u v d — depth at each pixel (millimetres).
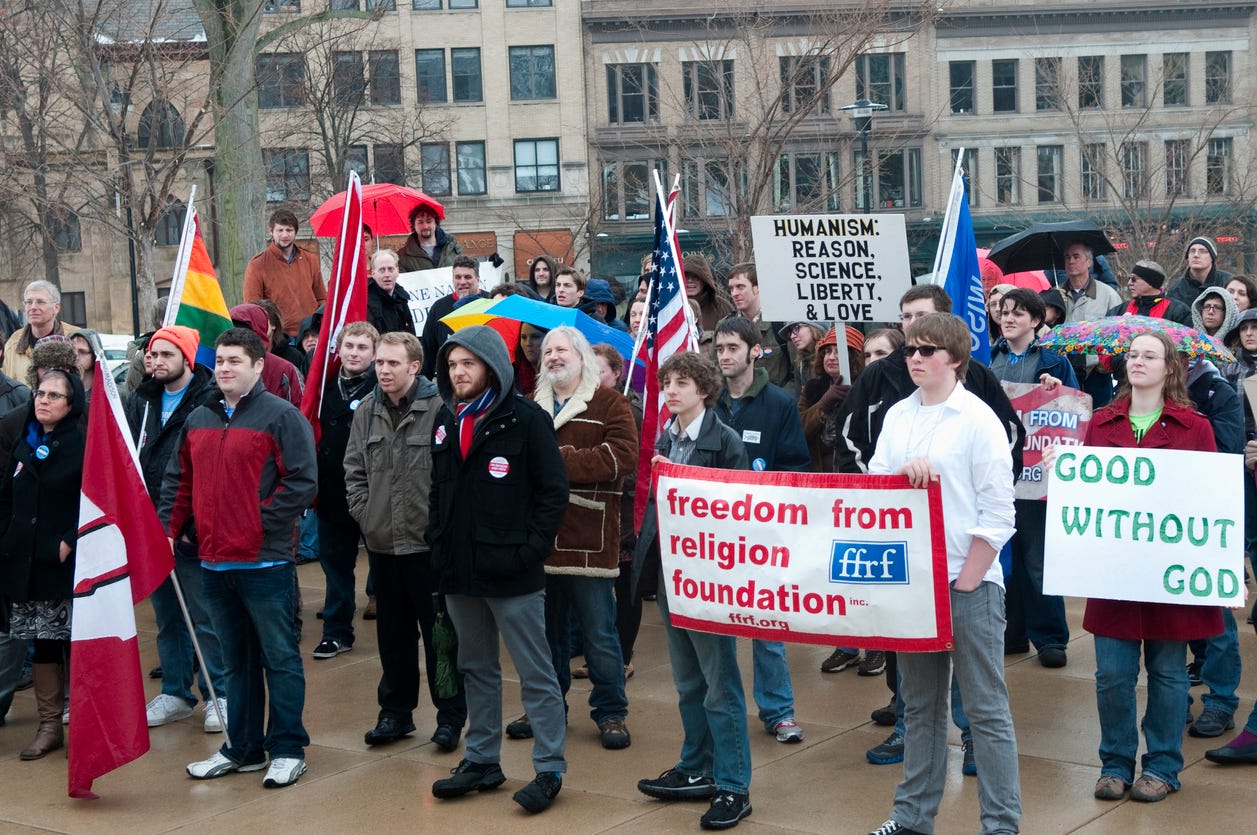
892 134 39312
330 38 33125
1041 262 11789
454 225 51844
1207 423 5949
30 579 7105
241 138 19172
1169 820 5680
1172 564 5777
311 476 6590
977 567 5051
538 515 6000
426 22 51000
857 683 7910
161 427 7844
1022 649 8375
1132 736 6004
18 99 22688
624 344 8531
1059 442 7785
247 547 6461
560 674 7176
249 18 18734
